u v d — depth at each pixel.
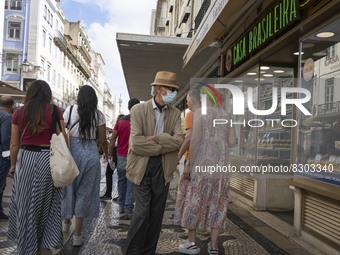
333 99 4.09
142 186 3.41
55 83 47.50
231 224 5.22
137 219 3.35
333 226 3.75
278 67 6.00
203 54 9.66
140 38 8.63
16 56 38.16
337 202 3.68
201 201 3.80
